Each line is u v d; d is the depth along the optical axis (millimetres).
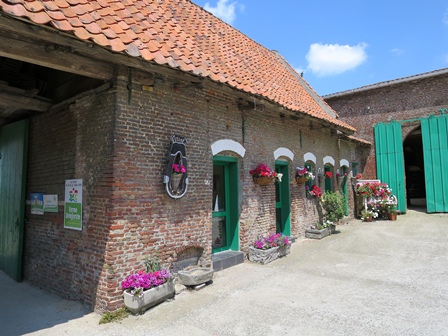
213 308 5027
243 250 7926
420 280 6184
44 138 6625
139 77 5352
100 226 5094
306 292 5668
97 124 5324
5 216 7781
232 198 8016
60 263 5910
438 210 15305
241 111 7945
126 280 4945
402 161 16125
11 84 6574
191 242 6199
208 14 10172
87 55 4754
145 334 4246
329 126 10641
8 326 4668
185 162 5980
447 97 15203
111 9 5500
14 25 3533
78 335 4301
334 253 8602
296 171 10359
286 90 9852
